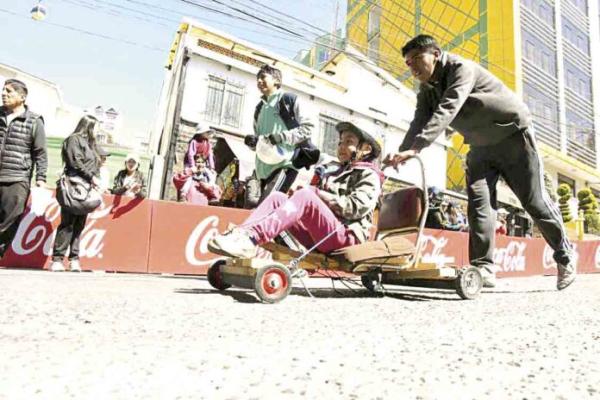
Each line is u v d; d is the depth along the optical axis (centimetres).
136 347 92
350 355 96
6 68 1700
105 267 398
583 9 2820
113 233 405
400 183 1420
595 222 2008
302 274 252
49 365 75
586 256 852
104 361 79
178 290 234
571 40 2630
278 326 129
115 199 408
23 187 338
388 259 250
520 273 706
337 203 226
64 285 224
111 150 994
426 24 2445
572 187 2511
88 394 61
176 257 427
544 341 124
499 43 2159
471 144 314
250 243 200
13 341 92
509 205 1568
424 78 279
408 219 264
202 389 67
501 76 2139
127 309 147
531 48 2261
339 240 227
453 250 622
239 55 1179
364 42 2795
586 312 199
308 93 1240
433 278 263
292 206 212
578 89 2597
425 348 107
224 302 184
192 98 1072
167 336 106
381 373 82
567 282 331
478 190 317
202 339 105
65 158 356
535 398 72
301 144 322
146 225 418
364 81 1470
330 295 252
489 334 133
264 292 189
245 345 100
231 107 1127
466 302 237
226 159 1072
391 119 1423
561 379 85
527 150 300
